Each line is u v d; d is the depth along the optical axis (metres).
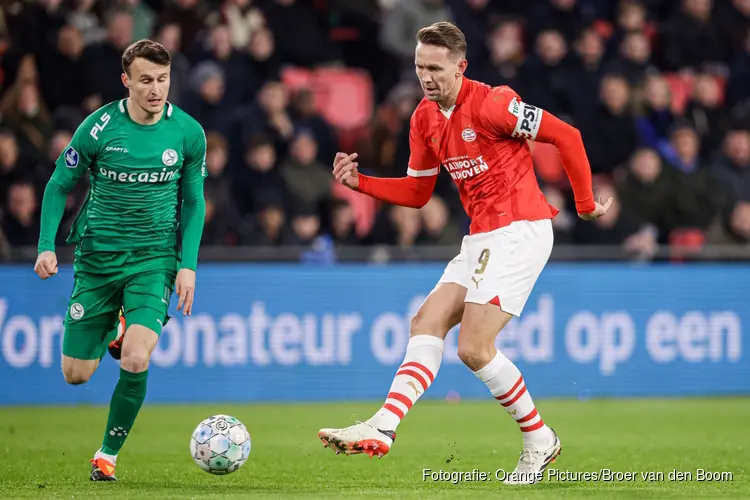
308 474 23.80
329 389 41.06
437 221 43.09
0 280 39.25
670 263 43.00
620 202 45.66
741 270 43.41
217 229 42.47
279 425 34.16
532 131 21.41
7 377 39.41
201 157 23.02
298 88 47.62
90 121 22.34
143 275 22.75
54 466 25.02
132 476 23.23
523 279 21.62
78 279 23.12
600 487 21.52
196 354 40.25
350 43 52.56
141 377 22.03
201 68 46.47
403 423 35.38
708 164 48.50
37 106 43.25
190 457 26.83
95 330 23.19
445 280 22.30
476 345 21.34
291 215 43.88
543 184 48.03
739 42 53.38
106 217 22.67
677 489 21.16
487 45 50.75
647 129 48.81
